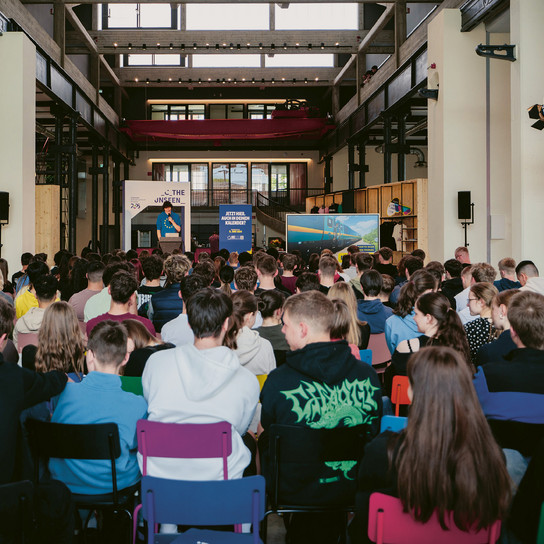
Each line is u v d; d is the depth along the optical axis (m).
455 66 10.67
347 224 13.85
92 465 2.54
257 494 2.04
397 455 1.74
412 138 24.84
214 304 2.50
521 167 8.41
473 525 1.70
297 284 5.19
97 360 2.57
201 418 2.40
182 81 25.80
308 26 22.17
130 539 2.76
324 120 25.27
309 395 2.50
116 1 17.84
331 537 2.67
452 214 10.68
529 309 2.57
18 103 11.71
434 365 1.67
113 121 24.53
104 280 5.24
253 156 29.14
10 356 3.53
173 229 15.33
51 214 14.69
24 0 16.42
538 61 8.41
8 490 1.88
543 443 1.90
